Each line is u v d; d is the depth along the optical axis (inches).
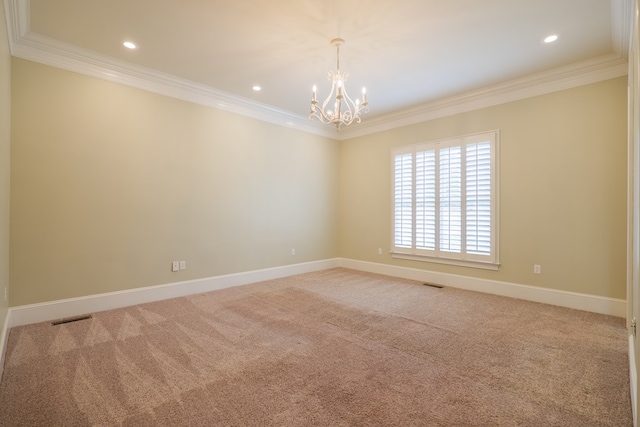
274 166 201.2
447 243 181.3
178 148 157.9
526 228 153.6
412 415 67.7
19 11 99.0
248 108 186.4
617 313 129.2
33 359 91.2
